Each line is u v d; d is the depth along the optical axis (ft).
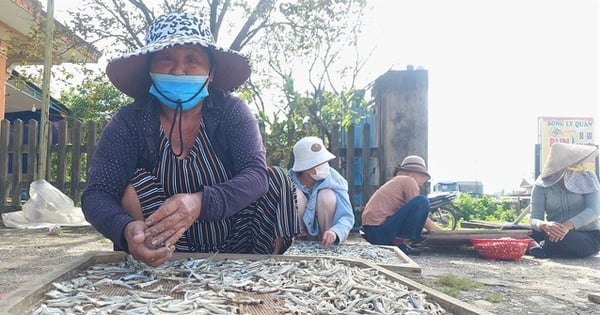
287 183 8.35
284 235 8.35
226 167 7.80
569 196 17.29
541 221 17.30
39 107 44.32
